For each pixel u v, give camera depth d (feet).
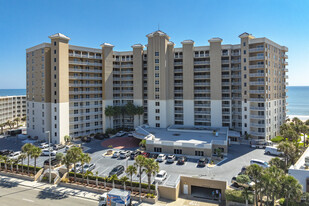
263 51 222.28
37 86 243.19
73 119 243.19
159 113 257.75
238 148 201.77
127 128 285.02
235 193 104.27
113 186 123.85
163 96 255.09
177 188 118.42
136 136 224.53
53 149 204.23
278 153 179.22
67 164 130.72
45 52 231.09
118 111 270.05
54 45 224.94
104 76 264.93
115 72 281.74
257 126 225.35
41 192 123.24
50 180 135.13
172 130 240.53
